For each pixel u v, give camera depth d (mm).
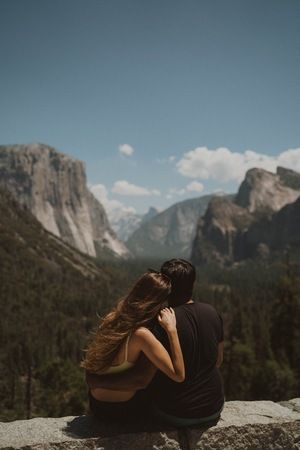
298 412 5539
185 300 4688
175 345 4320
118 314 4410
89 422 4625
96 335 4484
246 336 60625
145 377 4410
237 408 5199
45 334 151625
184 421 4445
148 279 4441
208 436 4531
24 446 4117
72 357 133125
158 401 4492
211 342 4566
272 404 5449
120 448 4305
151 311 4367
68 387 63469
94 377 4500
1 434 4340
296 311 39969
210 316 4652
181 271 4629
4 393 97562
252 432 4703
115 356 4395
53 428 4488
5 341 138625
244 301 188125
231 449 4598
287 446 4824
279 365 39469
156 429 4488
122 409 4508
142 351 4367
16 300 177125
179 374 4285
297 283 41562
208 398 4512
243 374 44906
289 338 40438
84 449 4234
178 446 4461
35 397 89625
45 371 73125
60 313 178375
